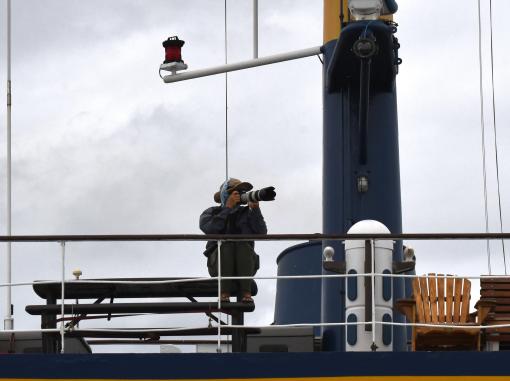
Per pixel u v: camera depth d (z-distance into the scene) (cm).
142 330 2914
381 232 2872
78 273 2908
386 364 2730
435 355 2731
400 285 3091
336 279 3122
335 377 2727
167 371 2730
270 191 2905
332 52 3319
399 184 3247
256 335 2919
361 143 3219
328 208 3244
